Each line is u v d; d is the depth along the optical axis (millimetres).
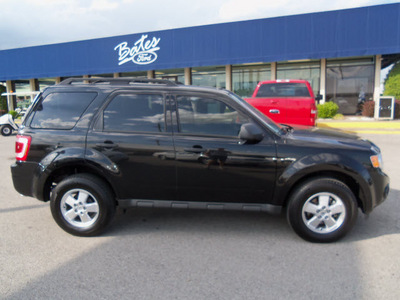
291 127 4617
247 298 2695
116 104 3994
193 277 3021
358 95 16625
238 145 3736
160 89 3975
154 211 4797
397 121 13547
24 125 4082
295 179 3656
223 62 16750
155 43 17844
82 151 3850
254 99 9742
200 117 3875
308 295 2729
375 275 3021
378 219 4391
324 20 14812
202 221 4402
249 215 4617
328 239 3666
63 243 3766
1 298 2725
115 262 3316
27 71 20984
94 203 3883
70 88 4117
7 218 4555
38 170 3914
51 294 2779
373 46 14297
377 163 3723
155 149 3803
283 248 3594
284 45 15586
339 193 3602
